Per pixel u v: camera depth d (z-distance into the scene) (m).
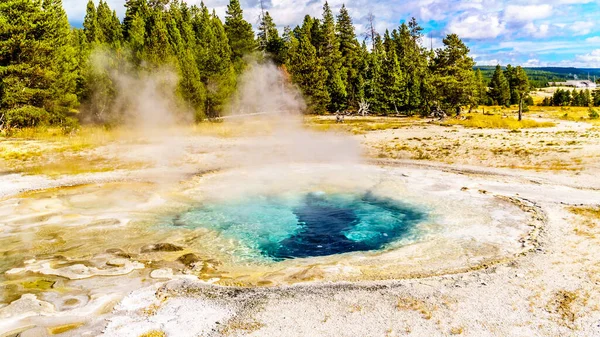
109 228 13.08
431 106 51.06
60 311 8.15
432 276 9.25
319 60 50.66
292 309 7.95
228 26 56.00
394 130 34.38
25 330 7.47
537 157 21.45
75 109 39.00
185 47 44.59
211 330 7.34
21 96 29.28
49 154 24.34
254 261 10.70
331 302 8.16
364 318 7.53
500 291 8.36
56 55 33.09
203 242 12.02
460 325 7.20
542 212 13.41
